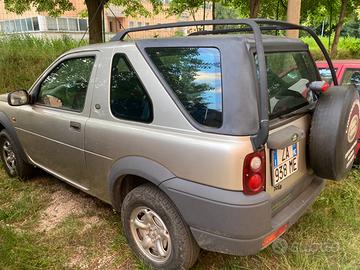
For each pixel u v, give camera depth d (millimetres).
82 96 3164
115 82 2791
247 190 2137
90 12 10602
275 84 2549
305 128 2688
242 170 2104
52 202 3895
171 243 2514
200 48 2322
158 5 15703
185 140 2271
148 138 2482
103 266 2873
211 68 2246
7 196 4043
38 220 3539
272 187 2336
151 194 2547
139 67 2596
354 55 17078
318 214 3326
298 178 2660
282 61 2691
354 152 2842
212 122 2207
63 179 3637
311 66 3158
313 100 2963
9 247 2996
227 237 2195
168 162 2383
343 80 4422
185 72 2367
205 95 2252
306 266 2736
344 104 2451
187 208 2314
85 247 3105
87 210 3689
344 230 3178
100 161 2977
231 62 2158
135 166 2586
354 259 2795
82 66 3172
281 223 2357
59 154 3504
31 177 4461
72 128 3209
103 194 3121
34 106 3803
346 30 30188
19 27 26422
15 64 8961
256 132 2121
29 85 8219
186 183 2301
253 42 2270
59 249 3080
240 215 2117
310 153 2555
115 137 2746
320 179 3000
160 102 2443
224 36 2309
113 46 2850
